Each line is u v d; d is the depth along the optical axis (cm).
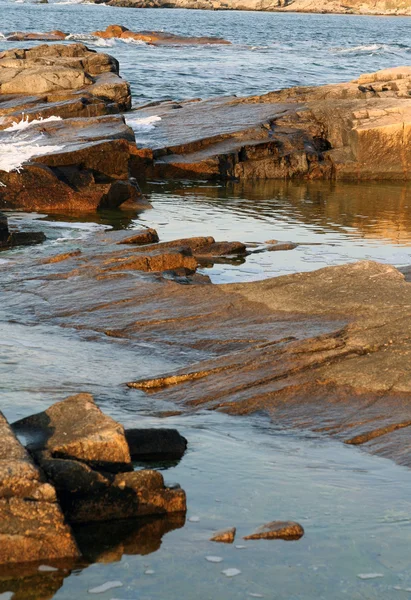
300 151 3016
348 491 763
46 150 2436
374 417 919
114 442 736
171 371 1071
